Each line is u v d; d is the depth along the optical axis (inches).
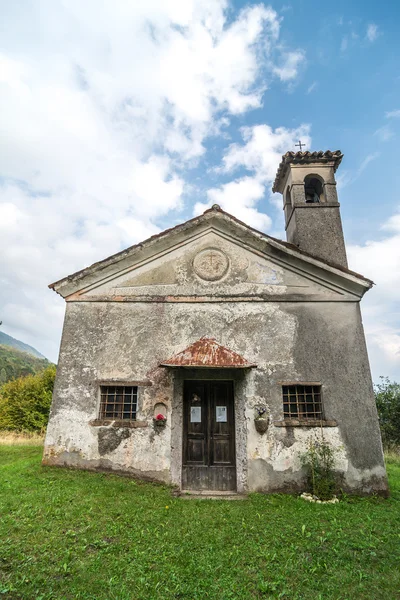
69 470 332.8
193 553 199.5
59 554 190.2
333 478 325.1
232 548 207.9
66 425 347.3
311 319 366.9
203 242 393.1
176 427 340.8
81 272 377.1
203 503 287.9
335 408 343.0
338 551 208.4
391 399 740.0
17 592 159.3
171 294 377.7
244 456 332.2
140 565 183.8
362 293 372.5
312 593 169.6
